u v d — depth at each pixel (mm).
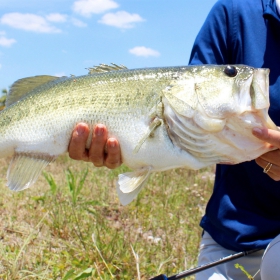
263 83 556
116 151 584
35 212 1109
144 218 1160
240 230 656
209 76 574
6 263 811
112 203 1270
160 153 574
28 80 657
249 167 652
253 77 556
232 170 684
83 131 586
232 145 565
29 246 898
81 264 810
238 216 666
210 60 698
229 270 670
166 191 1421
